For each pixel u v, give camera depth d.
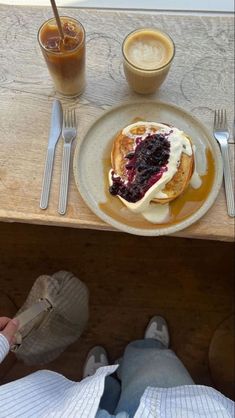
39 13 0.60
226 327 0.80
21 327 0.67
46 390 0.54
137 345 0.77
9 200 0.52
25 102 0.56
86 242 0.86
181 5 0.63
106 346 0.80
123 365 0.71
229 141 0.54
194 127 0.53
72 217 0.51
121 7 0.63
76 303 0.77
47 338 0.74
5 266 0.84
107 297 0.83
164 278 0.84
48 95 0.56
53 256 0.85
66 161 0.53
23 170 0.53
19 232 0.86
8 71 0.57
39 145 0.54
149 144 0.49
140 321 0.82
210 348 0.79
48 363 0.79
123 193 0.49
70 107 0.56
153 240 0.86
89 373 0.77
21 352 0.73
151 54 0.54
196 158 0.52
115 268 0.84
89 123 0.53
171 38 0.57
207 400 0.52
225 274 0.84
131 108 0.54
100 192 0.51
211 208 0.51
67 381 0.59
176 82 0.57
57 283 0.77
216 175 0.51
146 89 0.55
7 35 0.59
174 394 0.54
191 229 0.50
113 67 0.58
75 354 0.80
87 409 0.47
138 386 0.63
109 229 0.51
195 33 0.59
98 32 0.59
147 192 0.48
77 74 0.53
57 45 0.50
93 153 0.52
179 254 0.85
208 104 0.56
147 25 0.59
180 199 0.50
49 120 0.55
